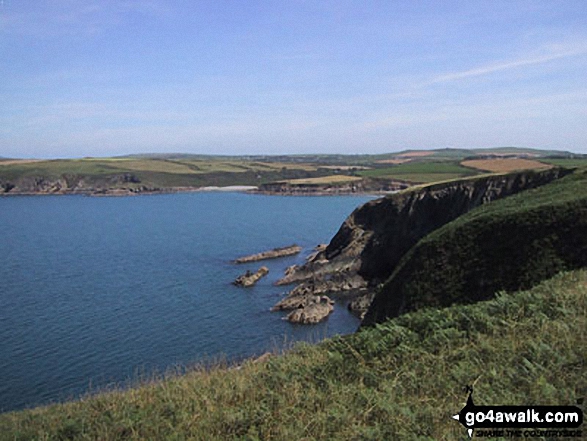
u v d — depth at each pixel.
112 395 12.83
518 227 28.97
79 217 130.75
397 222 62.22
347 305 48.19
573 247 26.31
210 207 155.38
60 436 9.81
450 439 7.35
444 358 10.48
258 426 8.84
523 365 9.27
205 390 11.33
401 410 8.30
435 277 29.94
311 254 74.06
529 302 12.88
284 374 11.44
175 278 59.03
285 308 46.31
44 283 56.53
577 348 9.39
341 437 7.95
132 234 98.56
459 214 58.19
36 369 33.00
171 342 38.00
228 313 45.31
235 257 73.19
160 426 9.32
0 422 12.30
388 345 11.98
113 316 44.19
